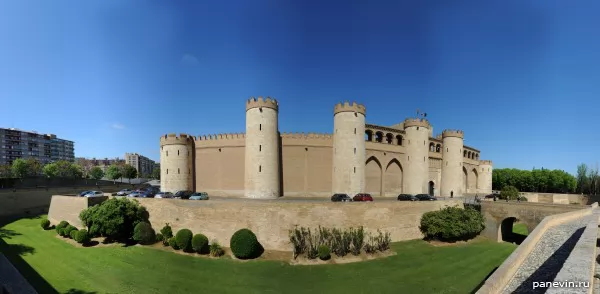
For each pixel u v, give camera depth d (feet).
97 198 117.08
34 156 362.33
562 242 57.26
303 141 143.02
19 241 96.37
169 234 94.02
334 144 137.39
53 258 80.64
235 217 91.35
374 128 150.10
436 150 179.01
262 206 90.63
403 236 100.17
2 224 122.21
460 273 72.49
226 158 148.05
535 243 57.88
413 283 66.49
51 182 187.73
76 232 94.99
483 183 214.07
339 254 83.35
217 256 83.15
